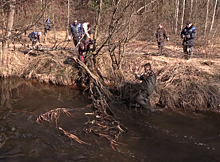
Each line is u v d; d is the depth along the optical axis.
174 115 6.21
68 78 8.68
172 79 7.33
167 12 9.95
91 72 7.77
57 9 11.47
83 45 7.79
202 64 8.41
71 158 4.28
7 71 9.40
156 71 8.13
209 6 15.04
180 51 10.30
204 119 5.98
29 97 7.36
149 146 4.72
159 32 9.25
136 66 8.52
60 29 14.04
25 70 9.56
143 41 10.02
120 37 7.95
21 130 5.23
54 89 8.20
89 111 6.33
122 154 4.43
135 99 6.62
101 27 8.02
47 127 5.39
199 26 12.84
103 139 4.94
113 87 7.90
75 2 12.52
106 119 5.89
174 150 4.59
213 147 4.71
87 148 4.60
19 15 7.62
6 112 6.18
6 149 4.50
